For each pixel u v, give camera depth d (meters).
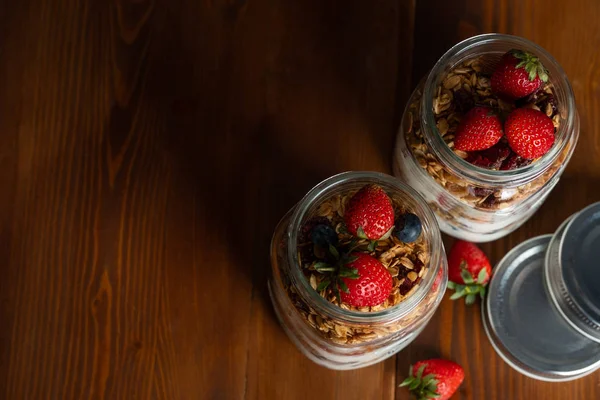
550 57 0.75
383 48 0.82
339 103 0.82
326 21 0.82
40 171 0.81
